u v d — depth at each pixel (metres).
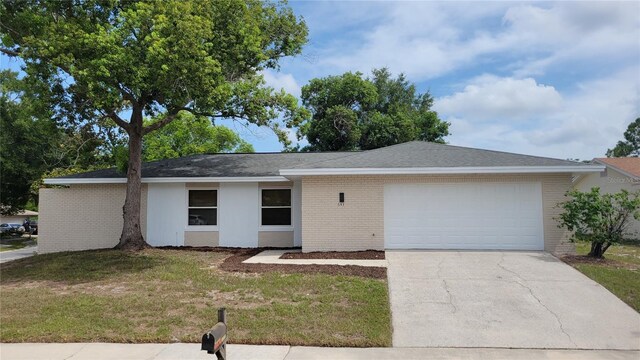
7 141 36.56
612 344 7.56
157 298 9.92
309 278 11.12
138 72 13.51
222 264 13.31
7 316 9.01
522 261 12.87
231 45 16.92
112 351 7.29
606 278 10.98
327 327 8.12
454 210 15.05
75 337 7.85
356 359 6.92
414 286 10.55
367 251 14.84
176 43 13.48
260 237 18.17
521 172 14.49
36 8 15.66
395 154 16.61
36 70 15.05
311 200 15.32
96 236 18.30
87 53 13.91
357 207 15.22
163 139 36.25
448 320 8.62
